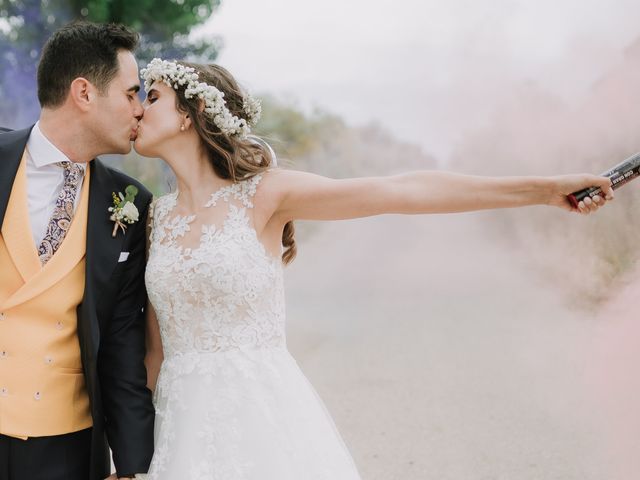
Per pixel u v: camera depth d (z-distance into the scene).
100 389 2.48
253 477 2.27
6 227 2.34
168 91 2.54
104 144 2.49
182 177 2.53
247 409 2.32
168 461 2.31
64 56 2.42
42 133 2.44
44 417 2.34
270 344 2.45
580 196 2.46
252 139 2.63
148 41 12.05
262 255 2.43
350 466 2.43
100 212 2.49
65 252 2.38
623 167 2.46
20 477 2.34
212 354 2.38
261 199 2.46
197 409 2.33
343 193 2.42
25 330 2.35
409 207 2.43
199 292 2.37
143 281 2.62
